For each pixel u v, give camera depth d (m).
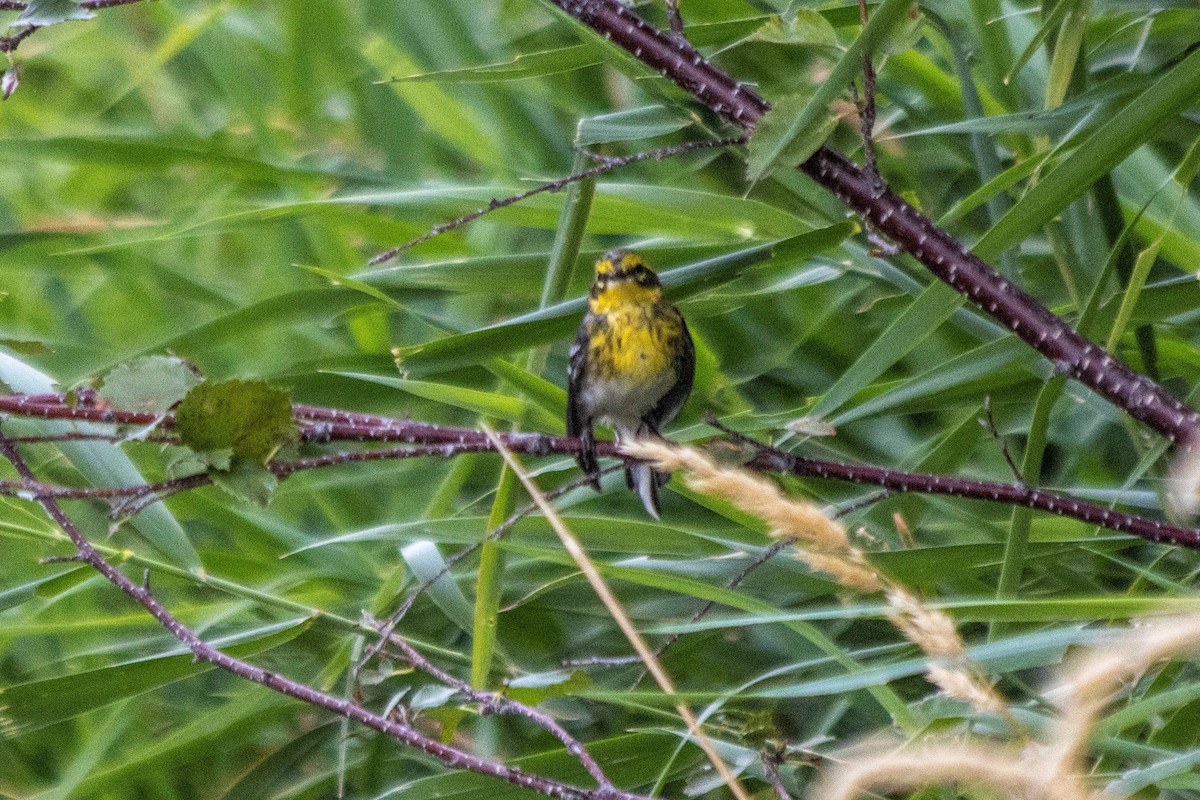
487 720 9.45
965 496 6.66
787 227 9.66
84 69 14.52
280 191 12.50
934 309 7.04
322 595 10.39
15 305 12.47
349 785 9.59
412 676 9.51
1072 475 9.80
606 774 8.36
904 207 6.72
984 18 9.20
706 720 8.67
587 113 12.17
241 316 9.88
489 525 8.01
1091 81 9.77
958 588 9.05
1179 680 7.63
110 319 12.40
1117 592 8.72
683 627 6.68
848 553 4.68
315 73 13.01
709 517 10.05
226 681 10.27
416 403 9.97
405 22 12.73
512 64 8.22
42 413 6.41
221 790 9.83
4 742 10.09
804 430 6.64
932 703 7.56
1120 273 8.14
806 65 10.84
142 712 10.14
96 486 8.13
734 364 10.80
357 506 10.99
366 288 8.55
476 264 10.02
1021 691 8.49
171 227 12.20
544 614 9.85
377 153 12.65
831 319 10.64
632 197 9.70
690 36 8.74
